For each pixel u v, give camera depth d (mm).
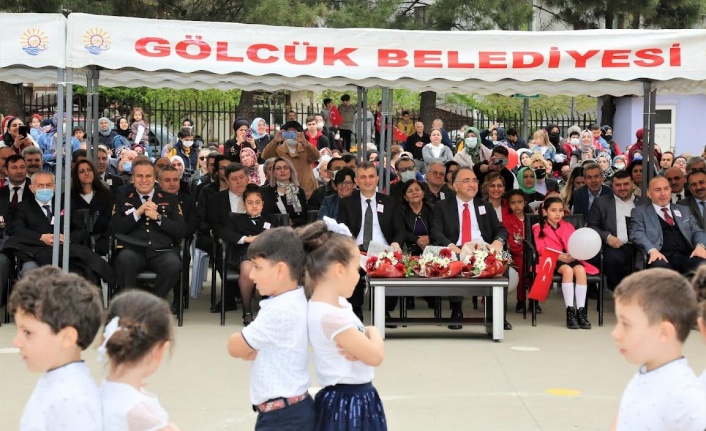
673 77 10000
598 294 10508
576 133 21734
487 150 17219
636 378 3395
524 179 13125
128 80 12883
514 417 6863
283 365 4203
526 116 20250
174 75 12617
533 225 10750
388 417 6828
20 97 23344
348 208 10820
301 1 20641
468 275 9578
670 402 3242
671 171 12938
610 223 11281
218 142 24719
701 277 3381
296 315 4207
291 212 11508
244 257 10273
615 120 28359
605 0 22391
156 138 21641
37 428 3137
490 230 10758
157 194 10367
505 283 9469
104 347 3242
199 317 10672
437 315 10367
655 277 3338
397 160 14680
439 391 7586
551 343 9523
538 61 10031
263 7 19688
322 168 15125
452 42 9984
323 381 4289
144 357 3262
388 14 20562
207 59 9703
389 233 10820
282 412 4195
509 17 20516
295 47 9820
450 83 12133
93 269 9969
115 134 18219
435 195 12016
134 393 3260
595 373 8242
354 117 22125
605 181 16781
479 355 8938
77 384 3164
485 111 29844
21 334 3160
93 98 12547
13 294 3174
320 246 4266
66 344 3156
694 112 27703
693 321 3297
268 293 4273
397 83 12078
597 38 10039
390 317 10320
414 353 9000
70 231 10289
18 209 10289
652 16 23219
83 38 9500
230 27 9734
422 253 10516
